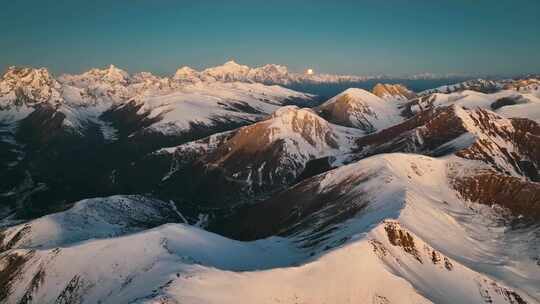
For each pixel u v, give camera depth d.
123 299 75.25
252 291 69.25
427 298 69.12
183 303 64.19
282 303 68.38
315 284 71.44
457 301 73.81
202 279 70.19
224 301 66.69
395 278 71.19
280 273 72.12
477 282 79.19
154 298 64.12
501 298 76.88
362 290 70.62
